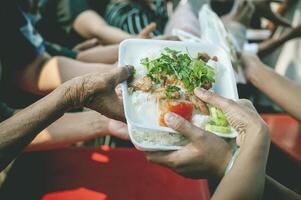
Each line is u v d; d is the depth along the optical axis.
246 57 1.73
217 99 1.01
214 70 1.13
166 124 0.97
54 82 1.73
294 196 1.09
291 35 2.27
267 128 0.95
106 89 1.01
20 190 1.31
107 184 1.30
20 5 1.84
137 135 0.96
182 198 1.26
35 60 1.77
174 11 2.06
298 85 1.62
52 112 1.01
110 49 1.95
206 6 1.70
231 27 2.00
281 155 1.71
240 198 0.86
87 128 1.42
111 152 1.44
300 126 1.69
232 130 1.02
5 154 1.00
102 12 2.64
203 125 1.02
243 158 0.91
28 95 1.90
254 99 2.34
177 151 0.98
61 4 2.32
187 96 1.05
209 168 0.99
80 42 2.47
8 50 1.69
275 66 2.38
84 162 1.39
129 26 2.30
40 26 2.35
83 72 1.75
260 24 2.64
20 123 1.00
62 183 1.29
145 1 2.38
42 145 1.39
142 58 1.12
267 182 1.11
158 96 1.02
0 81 1.78
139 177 1.33
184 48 1.18
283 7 2.48
